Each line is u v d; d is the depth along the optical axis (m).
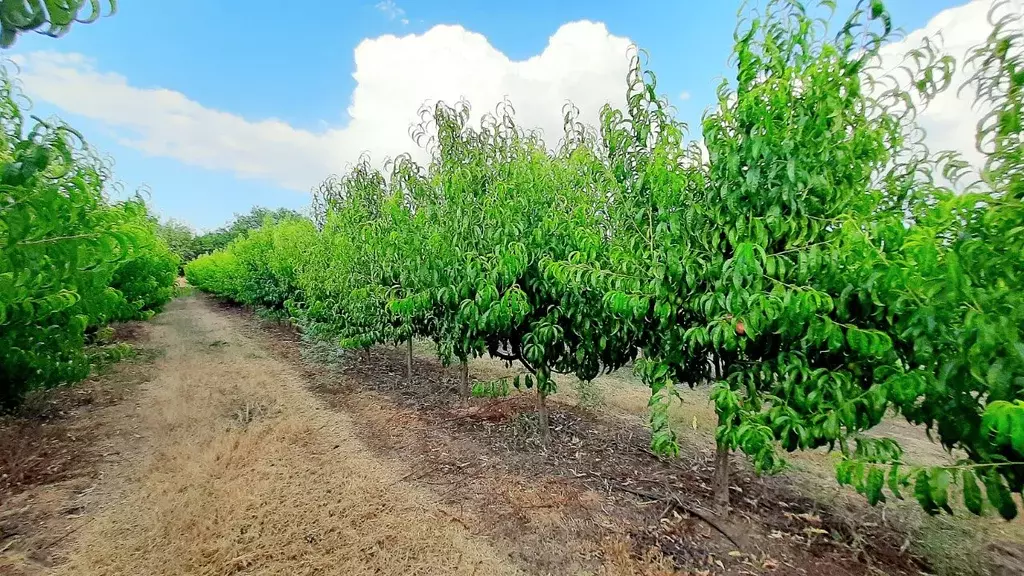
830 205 2.37
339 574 2.59
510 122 4.52
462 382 5.91
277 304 13.00
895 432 4.90
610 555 2.75
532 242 3.91
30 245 1.77
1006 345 1.57
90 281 3.24
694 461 4.12
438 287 4.58
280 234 11.38
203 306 20.70
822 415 2.35
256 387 6.63
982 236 1.62
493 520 3.13
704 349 2.95
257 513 3.17
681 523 3.09
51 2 1.00
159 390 6.44
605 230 3.44
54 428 4.80
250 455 4.16
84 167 3.57
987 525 3.09
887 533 3.00
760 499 3.42
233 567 2.62
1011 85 1.52
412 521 3.11
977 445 1.91
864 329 2.26
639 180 2.88
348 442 4.54
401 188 5.41
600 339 3.63
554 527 3.04
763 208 2.47
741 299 2.29
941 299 1.70
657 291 2.67
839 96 2.24
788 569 2.63
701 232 2.65
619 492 3.51
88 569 2.62
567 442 4.55
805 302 2.08
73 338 4.22
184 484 3.59
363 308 6.85
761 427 2.43
